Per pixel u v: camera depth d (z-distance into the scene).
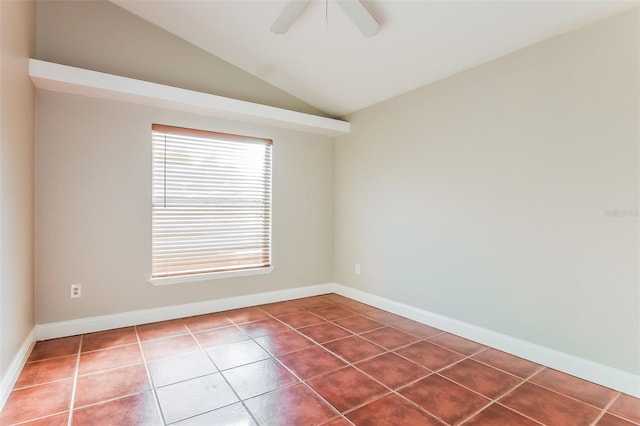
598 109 2.11
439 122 3.06
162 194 3.19
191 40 3.21
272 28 2.40
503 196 2.59
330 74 3.32
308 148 4.11
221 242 3.53
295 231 4.04
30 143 2.47
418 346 2.66
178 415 1.74
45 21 2.64
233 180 3.59
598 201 2.11
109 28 2.88
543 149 2.36
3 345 1.84
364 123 3.88
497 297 2.63
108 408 1.79
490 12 2.16
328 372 2.21
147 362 2.32
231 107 3.22
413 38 2.56
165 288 3.21
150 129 3.08
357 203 3.99
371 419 1.73
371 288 3.80
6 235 1.90
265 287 3.83
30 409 1.77
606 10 2.02
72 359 2.35
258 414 1.76
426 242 3.19
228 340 2.74
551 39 2.31
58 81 2.49
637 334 1.97
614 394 1.98
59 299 2.73
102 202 2.89
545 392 2.00
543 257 2.37
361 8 2.13
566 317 2.26
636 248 1.98
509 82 2.55
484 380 2.13
